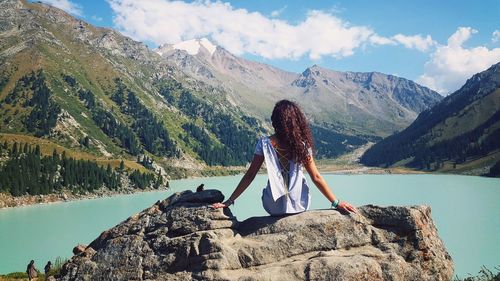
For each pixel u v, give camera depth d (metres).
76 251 4.77
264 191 3.10
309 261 2.80
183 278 2.92
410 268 2.83
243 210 41.16
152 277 3.04
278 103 3.00
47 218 43.84
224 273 2.83
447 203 48.47
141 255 3.15
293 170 2.98
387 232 3.00
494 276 4.30
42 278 8.31
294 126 2.90
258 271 2.85
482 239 29.75
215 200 3.35
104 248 3.29
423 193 59.53
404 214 2.99
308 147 2.95
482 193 58.28
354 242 2.95
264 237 3.00
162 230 3.21
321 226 2.97
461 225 35.19
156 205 3.48
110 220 42.16
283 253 2.93
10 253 28.73
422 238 2.92
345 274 2.71
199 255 2.97
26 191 55.62
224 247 2.92
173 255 3.05
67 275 3.31
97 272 3.21
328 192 3.04
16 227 38.84
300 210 3.06
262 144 3.00
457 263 23.77
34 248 30.33
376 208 3.08
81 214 46.31
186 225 3.16
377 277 2.75
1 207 50.91
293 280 2.74
